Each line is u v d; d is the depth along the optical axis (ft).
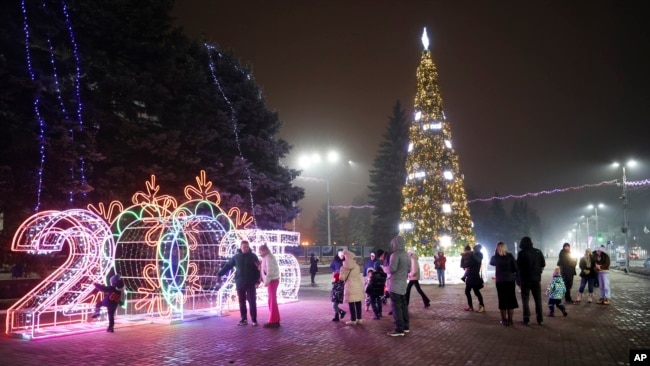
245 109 96.27
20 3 58.75
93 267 43.50
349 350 32.04
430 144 94.58
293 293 69.26
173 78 76.02
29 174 55.62
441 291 75.46
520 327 40.42
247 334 38.37
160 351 32.17
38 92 56.08
